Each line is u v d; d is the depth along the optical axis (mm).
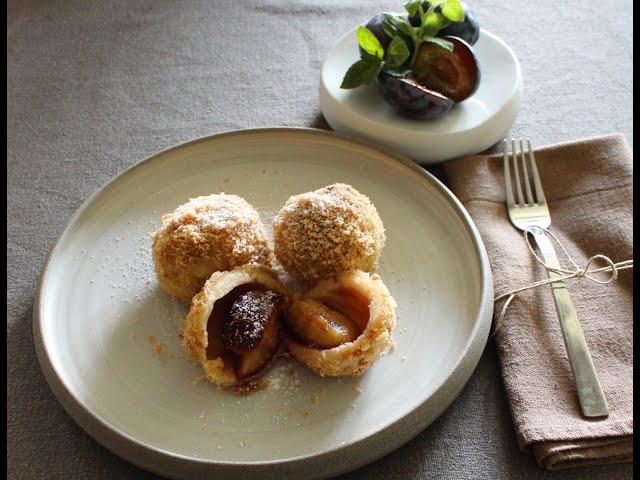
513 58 422
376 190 376
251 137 395
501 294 329
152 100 470
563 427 276
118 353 313
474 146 398
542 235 356
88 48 513
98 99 473
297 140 395
